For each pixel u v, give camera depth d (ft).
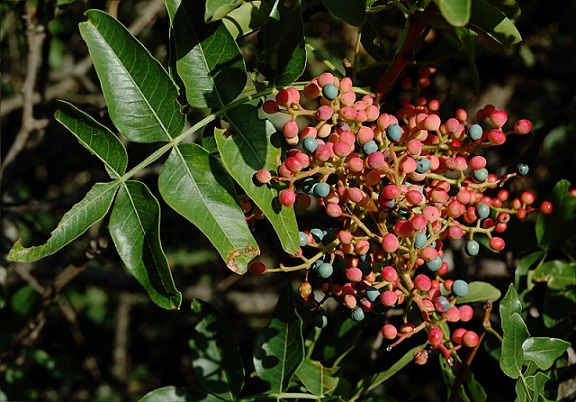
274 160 1.75
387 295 1.74
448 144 1.87
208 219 1.72
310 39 3.62
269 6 1.81
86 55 3.47
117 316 5.09
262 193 1.74
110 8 2.49
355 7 1.72
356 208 1.82
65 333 5.14
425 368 2.89
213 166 1.74
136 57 1.73
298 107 1.76
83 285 4.78
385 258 1.85
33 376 4.79
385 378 2.02
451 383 1.98
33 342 3.40
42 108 3.06
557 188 2.12
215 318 2.03
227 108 1.77
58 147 4.50
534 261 2.13
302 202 1.80
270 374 1.96
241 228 1.73
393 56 1.97
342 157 1.72
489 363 2.50
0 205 2.77
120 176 1.73
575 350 2.24
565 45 3.18
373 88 1.88
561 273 2.11
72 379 3.18
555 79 3.12
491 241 1.87
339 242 1.78
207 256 4.26
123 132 1.73
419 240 1.74
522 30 3.04
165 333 5.20
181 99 1.88
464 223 2.04
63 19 3.34
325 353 2.14
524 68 3.09
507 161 2.80
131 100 1.74
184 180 1.73
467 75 3.15
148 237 1.72
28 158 3.02
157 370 5.22
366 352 2.88
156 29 3.42
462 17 1.51
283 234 1.74
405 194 1.75
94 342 5.22
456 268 2.55
